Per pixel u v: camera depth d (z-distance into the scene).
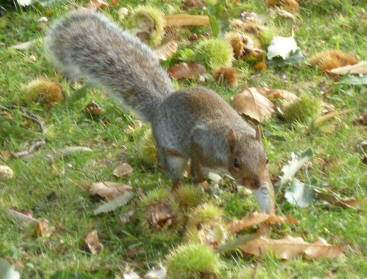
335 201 8.12
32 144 9.18
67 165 8.91
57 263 7.25
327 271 7.00
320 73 10.82
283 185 8.41
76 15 10.21
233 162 7.82
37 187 8.49
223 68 10.45
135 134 9.48
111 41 9.82
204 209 7.55
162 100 9.10
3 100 10.04
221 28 11.45
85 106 9.96
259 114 9.67
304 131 9.48
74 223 7.91
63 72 10.58
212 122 8.27
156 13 11.29
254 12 12.30
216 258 6.86
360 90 10.42
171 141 8.65
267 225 7.59
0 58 10.89
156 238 7.59
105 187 8.34
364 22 11.98
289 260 7.14
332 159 8.93
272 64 10.95
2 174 8.54
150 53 9.73
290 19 12.14
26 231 7.73
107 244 7.62
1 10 11.98
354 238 7.51
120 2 12.32
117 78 9.45
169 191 8.42
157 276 6.91
